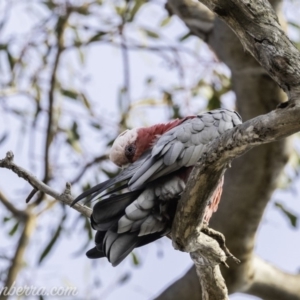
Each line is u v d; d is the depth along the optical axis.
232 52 10.48
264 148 10.71
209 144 6.20
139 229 6.46
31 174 7.28
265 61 6.17
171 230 6.68
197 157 6.85
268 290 11.98
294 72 5.97
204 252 6.80
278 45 6.14
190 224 6.52
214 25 10.99
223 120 7.20
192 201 6.37
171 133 7.01
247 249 11.43
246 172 10.97
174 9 11.68
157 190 6.59
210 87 13.13
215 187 6.32
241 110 11.12
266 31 6.21
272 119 5.75
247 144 5.95
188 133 6.98
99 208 6.36
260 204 11.12
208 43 11.28
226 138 6.02
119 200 6.47
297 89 5.88
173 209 6.59
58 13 13.17
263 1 6.33
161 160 6.72
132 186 6.47
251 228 11.25
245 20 6.27
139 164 6.88
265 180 10.95
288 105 5.75
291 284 12.05
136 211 6.41
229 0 6.27
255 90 10.66
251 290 11.99
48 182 12.96
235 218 11.22
